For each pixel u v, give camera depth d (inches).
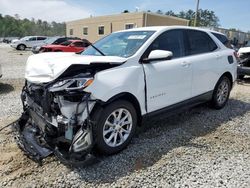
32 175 122.9
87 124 123.6
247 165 135.7
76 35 1531.7
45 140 136.9
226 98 229.8
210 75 201.9
